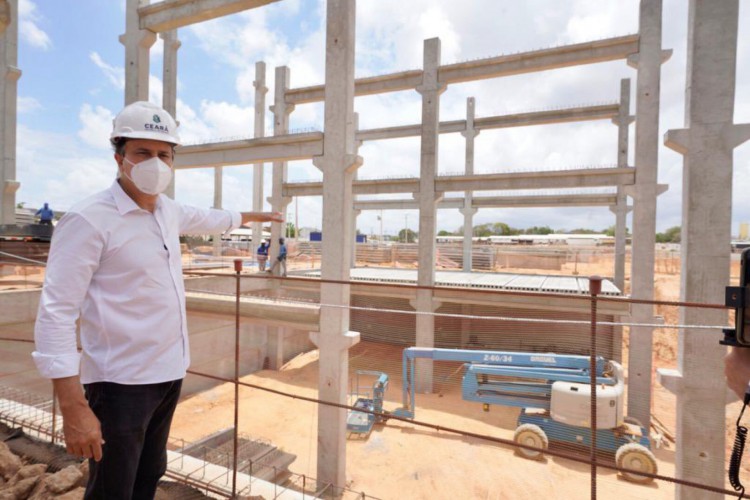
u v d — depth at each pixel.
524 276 18.55
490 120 19.17
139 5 10.01
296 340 17.98
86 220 1.64
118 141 1.82
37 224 11.51
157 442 2.18
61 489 3.09
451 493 8.14
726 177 5.36
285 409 12.34
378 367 13.73
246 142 10.13
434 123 14.13
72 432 1.55
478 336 13.62
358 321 15.88
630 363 11.18
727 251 5.39
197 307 9.59
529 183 12.89
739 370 1.41
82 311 1.76
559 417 9.43
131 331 1.78
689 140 5.50
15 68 12.64
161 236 1.92
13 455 3.63
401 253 25.36
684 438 5.65
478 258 22.80
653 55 11.30
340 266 8.17
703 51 5.42
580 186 12.16
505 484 8.44
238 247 26.92
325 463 8.14
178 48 18.50
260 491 4.40
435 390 13.32
